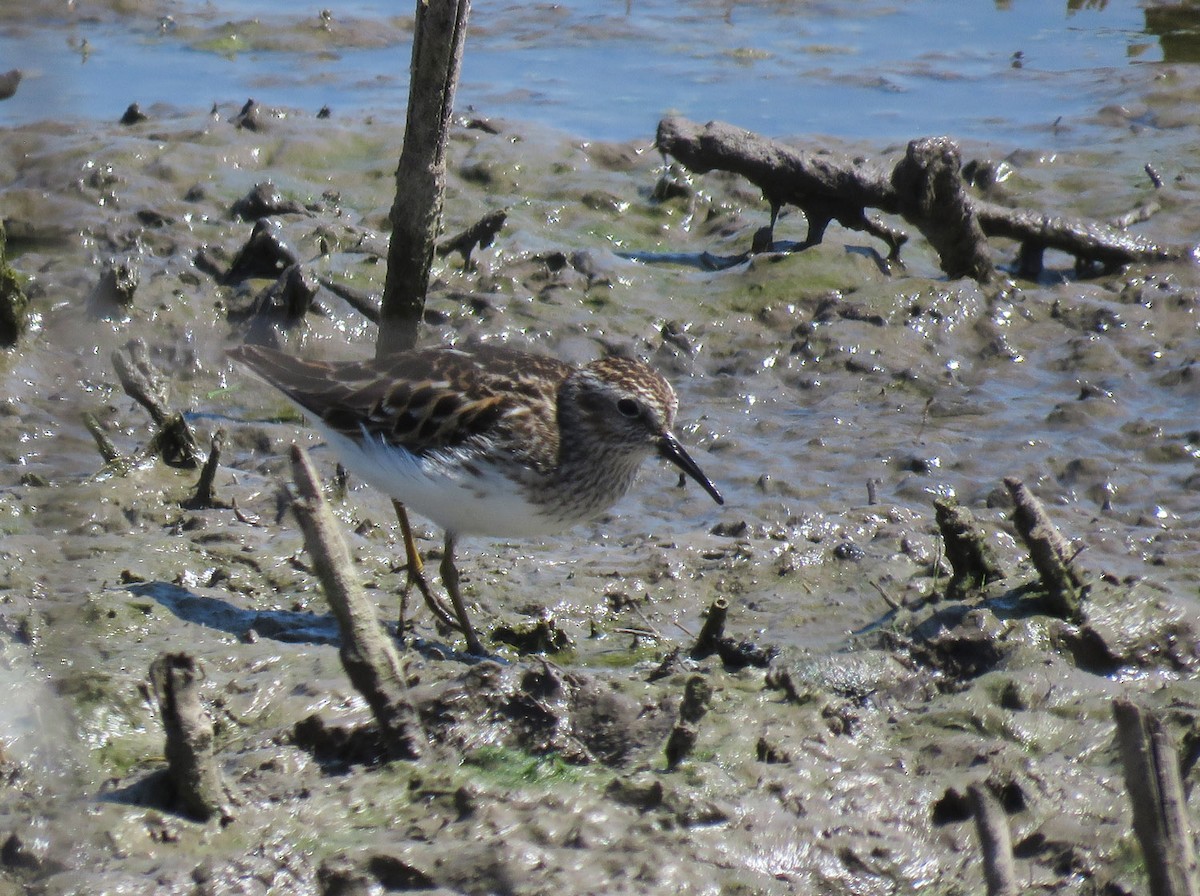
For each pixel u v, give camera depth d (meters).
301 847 8.30
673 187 20.53
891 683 10.24
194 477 13.66
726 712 9.77
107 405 15.11
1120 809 9.05
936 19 28.88
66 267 17.53
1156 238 19.31
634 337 17.06
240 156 20.97
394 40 26.88
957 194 17.69
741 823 8.67
